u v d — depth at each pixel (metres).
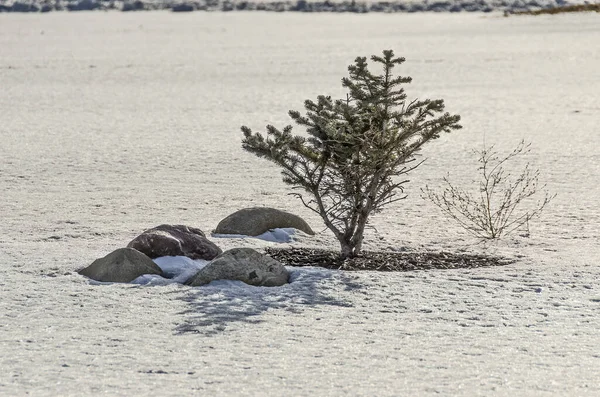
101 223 47.19
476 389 23.70
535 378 24.55
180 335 28.34
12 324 29.50
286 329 28.98
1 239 43.06
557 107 104.38
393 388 23.75
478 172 63.09
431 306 31.67
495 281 34.91
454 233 44.41
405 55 180.75
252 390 23.64
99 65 171.62
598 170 63.56
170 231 38.75
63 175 63.22
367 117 37.88
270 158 38.28
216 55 190.75
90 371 25.12
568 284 34.50
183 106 110.19
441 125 38.16
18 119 98.62
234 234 43.06
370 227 45.38
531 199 53.50
